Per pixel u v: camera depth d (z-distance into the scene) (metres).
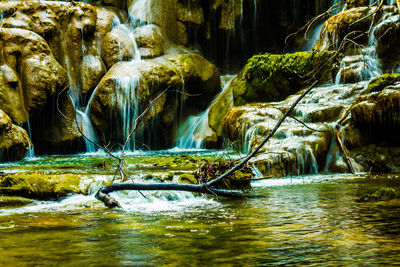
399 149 11.84
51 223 5.41
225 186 8.33
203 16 23.27
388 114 11.59
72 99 19.14
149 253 3.90
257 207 6.36
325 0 23.11
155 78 18.80
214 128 19.39
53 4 19.23
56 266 3.55
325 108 13.16
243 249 3.96
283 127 12.85
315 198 7.12
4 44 17.00
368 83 13.70
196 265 3.50
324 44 17.98
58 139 17.98
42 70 17.06
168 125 20.20
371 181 9.42
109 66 19.89
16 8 18.41
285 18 24.30
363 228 4.73
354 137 12.29
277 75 17.67
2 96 16.14
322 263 3.49
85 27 19.61
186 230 4.84
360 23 16.91
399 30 16.02
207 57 24.11
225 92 20.27
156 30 21.27
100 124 18.94
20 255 3.90
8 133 14.77
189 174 8.46
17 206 6.86
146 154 16.39
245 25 23.98
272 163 10.93
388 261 3.51
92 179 7.83
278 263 3.51
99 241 4.39
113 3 22.44
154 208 6.50
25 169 10.77
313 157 11.90
